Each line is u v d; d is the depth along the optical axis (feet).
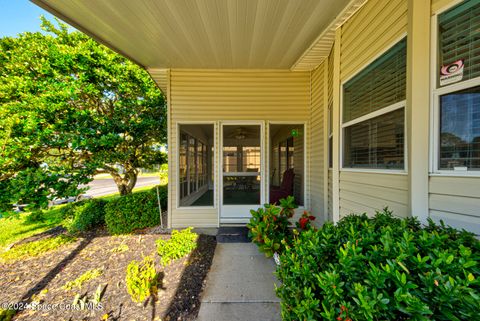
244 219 12.87
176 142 12.71
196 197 17.70
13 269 8.29
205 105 12.73
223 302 6.03
